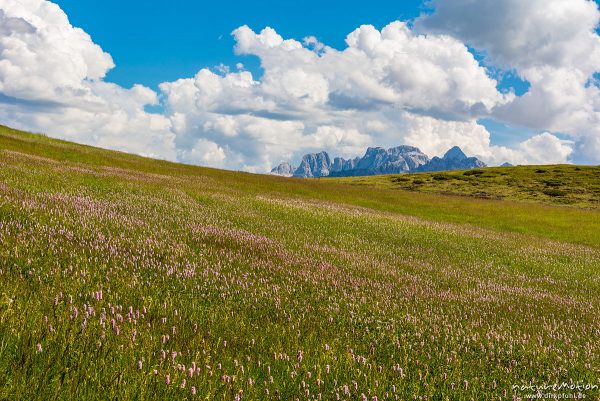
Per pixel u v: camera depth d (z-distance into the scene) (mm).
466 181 114625
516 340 8242
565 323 10758
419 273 15805
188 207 23203
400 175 134750
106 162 43688
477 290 14023
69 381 3691
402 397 5156
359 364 6023
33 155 35469
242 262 11812
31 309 5078
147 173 40688
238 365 5117
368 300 10086
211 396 4141
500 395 5695
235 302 8109
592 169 121688
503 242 30766
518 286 16141
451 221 46062
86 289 6637
